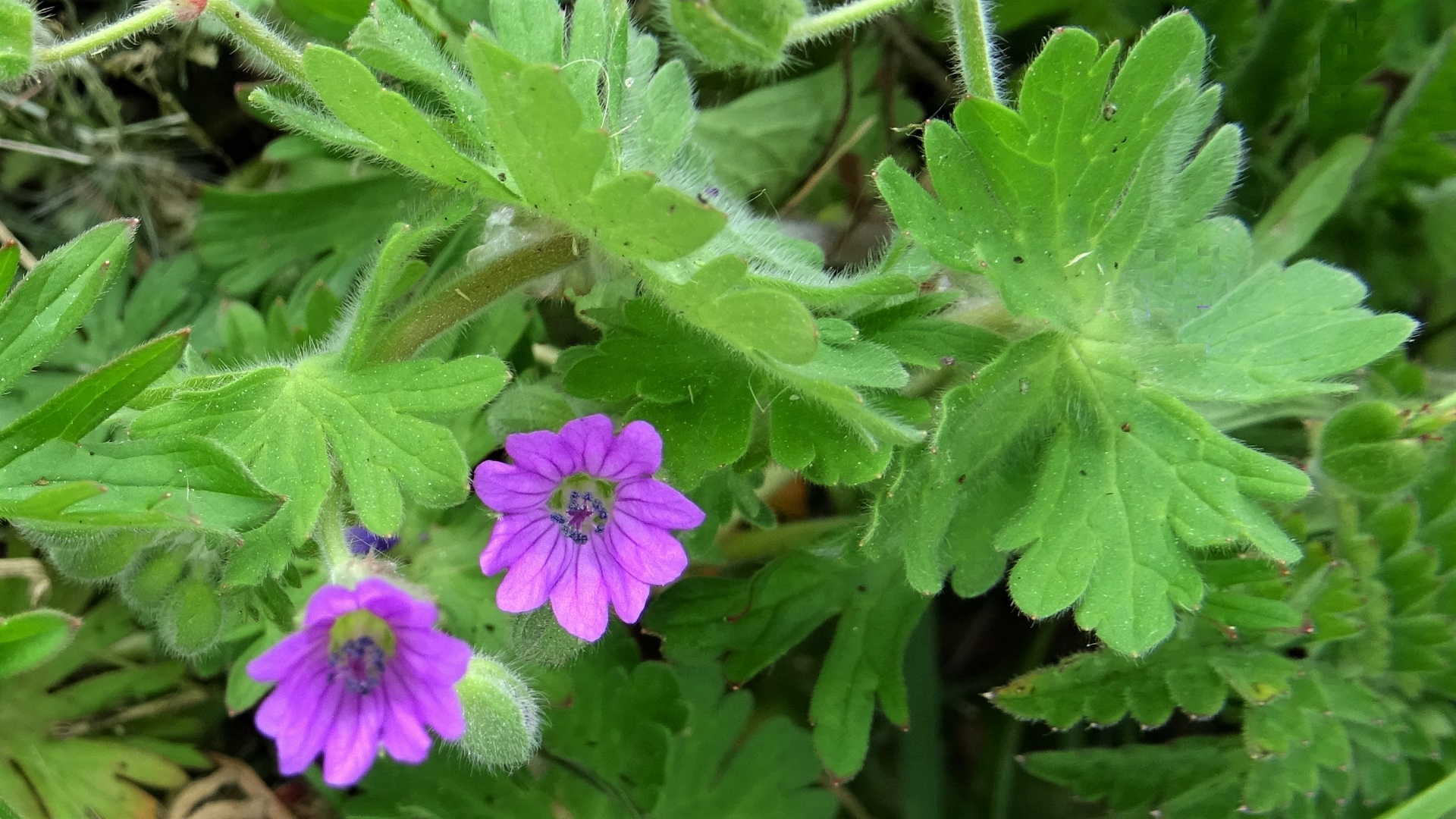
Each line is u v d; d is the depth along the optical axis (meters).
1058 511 0.08
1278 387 0.08
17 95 0.11
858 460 0.08
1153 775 0.09
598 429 0.07
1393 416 0.08
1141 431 0.08
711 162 0.09
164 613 0.08
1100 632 0.08
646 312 0.08
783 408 0.08
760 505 0.09
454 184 0.07
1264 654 0.08
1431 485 0.09
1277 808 0.09
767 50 0.08
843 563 0.09
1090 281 0.08
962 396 0.08
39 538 0.08
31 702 0.09
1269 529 0.08
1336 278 0.08
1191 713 0.08
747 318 0.07
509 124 0.07
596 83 0.08
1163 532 0.08
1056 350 0.08
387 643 0.07
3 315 0.07
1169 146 0.08
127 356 0.07
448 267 0.10
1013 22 0.11
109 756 0.09
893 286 0.07
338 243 0.11
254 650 0.09
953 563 0.08
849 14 0.08
